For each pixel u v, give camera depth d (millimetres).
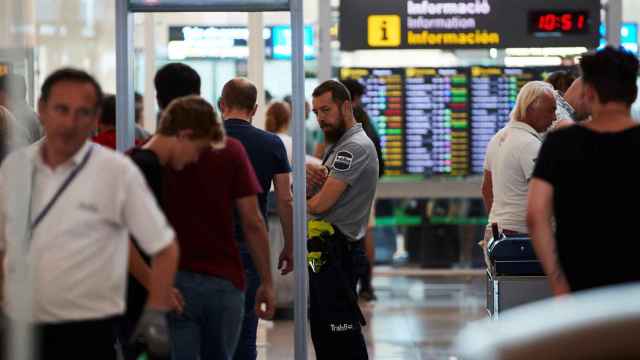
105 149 12758
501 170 19766
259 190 16031
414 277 37062
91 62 35156
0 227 12375
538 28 34562
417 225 36906
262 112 27438
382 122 35719
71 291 12461
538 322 9383
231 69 30406
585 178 13266
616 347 9062
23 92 12547
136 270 14578
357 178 19281
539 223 13367
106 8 35688
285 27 33719
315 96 19594
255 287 18750
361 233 19672
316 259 19266
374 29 34625
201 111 15148
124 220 12750
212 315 15758
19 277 12305
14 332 12227
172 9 18312
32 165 12602
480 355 9688
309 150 35438
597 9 34438
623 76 13383
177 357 15734
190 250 15609
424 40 34594
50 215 12477
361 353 19484
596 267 13234
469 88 35469
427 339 26922
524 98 19688
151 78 30984
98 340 12648
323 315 19328
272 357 24609
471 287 34969
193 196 15578
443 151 35750
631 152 13219
